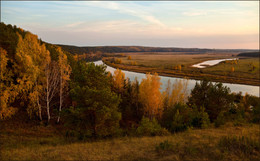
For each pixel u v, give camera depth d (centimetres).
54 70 2312
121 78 3709
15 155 1072
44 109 2486
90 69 1948
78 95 1524
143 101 3259
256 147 1003
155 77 3078
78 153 1059
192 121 1995
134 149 1103
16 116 2089
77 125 1498
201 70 13512
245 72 12712
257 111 2209
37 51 2164
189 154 968
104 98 1541
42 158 988
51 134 1909
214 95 2452
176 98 3559
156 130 1728
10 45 2558
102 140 1515
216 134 1387
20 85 1914
